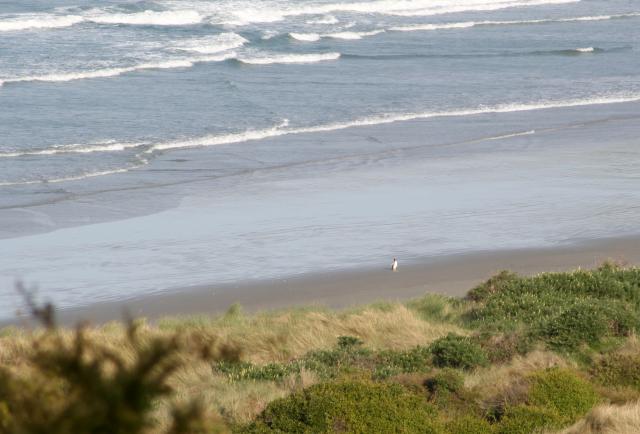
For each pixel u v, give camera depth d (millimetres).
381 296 81750
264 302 80562
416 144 145500
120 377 12766
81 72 197500
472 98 183250
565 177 123375
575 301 68812
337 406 40031
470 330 65625
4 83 186250
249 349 60719
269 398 46000
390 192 116875
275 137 150000
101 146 141625
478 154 138500
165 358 13125
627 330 59125
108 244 97250
